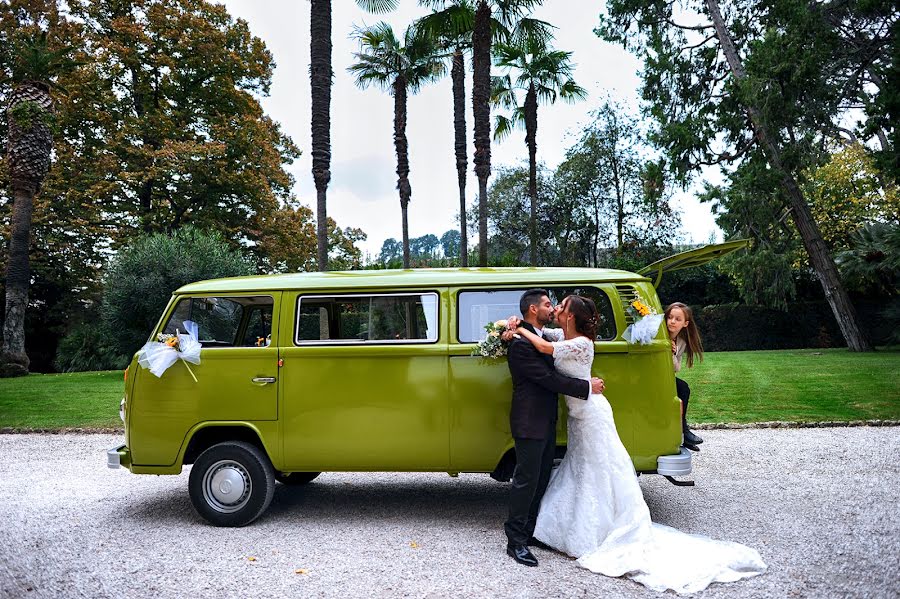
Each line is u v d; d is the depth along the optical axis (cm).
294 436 510
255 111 2958
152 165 2564
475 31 1742
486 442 491
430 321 508
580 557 424
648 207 3228
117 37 2627
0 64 2466
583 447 444
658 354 480
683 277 2723
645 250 3291
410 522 529
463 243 2097
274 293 530
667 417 477
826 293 2153
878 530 476
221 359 519
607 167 3378
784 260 2048
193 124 2825
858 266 2181
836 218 2572
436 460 498
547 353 439
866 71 2203
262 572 417
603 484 433
